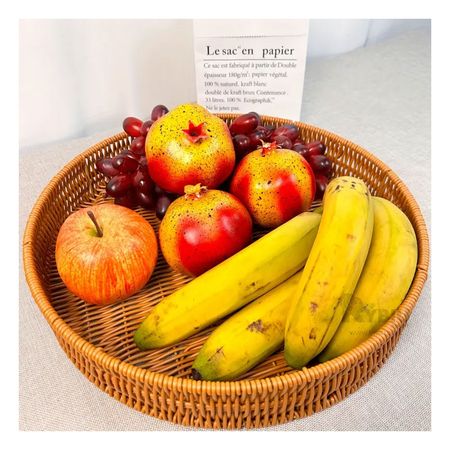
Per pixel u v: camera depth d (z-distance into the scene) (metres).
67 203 0.81
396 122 1.03
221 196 0.65
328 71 1.15
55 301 0.70
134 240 0.63
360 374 0.60
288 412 0.58
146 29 0.95
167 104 1.08
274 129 0.85
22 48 0.88
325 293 0.53
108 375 0.58
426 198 0.87
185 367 0.63
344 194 0.58
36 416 0.61
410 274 0.60
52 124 0.99
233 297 0.60
